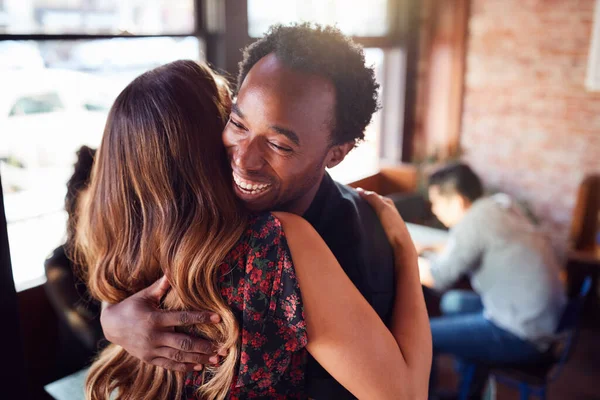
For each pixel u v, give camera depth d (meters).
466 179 2.02
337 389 0.68
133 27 1.47
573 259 2.63
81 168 1.01
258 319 0.60
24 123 1.24
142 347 0.63
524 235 1.92
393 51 3.07
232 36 1.60
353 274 0.72
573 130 3.28
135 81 0.68
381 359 0.62
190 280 0.60
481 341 1.94
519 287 1.87
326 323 0.61
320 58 0.58
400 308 0.74
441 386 2.36
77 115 1.32
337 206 0.75
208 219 0.61
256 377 0.62
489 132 3.54
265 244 0.60
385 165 1.34
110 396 0.76
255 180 0.61
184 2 1.58
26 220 1.16
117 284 0.70
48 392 1.00
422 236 2.24
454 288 2.54
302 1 1.66
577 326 1.79
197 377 0.65
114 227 0.69
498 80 3.44
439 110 3.40
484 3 3.38
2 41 1.19
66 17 1.31
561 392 2.42
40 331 1.07
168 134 0.63
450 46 3.30
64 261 1.06
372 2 2.08
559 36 3.21
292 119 0.58
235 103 0.61
